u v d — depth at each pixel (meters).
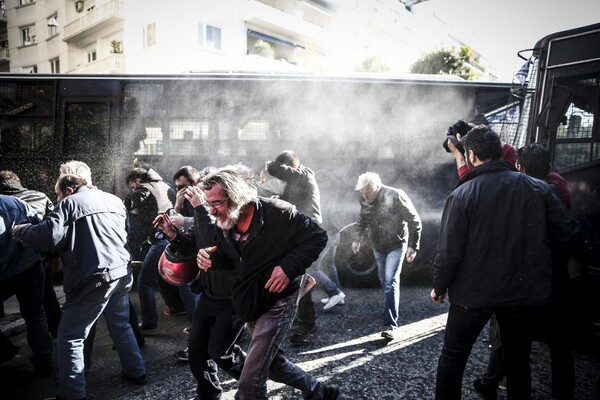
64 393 2.77
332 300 4.59
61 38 24.28
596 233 3.79
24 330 4.35
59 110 5.59
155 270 4.19
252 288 2.22
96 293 2.86
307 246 2.21
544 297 2.12
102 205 3.01
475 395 2.89
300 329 3.76
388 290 3.86
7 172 3.94
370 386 3.04
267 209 2.20
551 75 4.15
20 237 2.77
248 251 2.18
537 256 2.14
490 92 5.70
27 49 26.08
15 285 3.21
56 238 2.74
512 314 2.17
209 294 2.50
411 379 3.13
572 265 2.52
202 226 2.42
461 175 3.07
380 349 3.66
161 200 4.46
